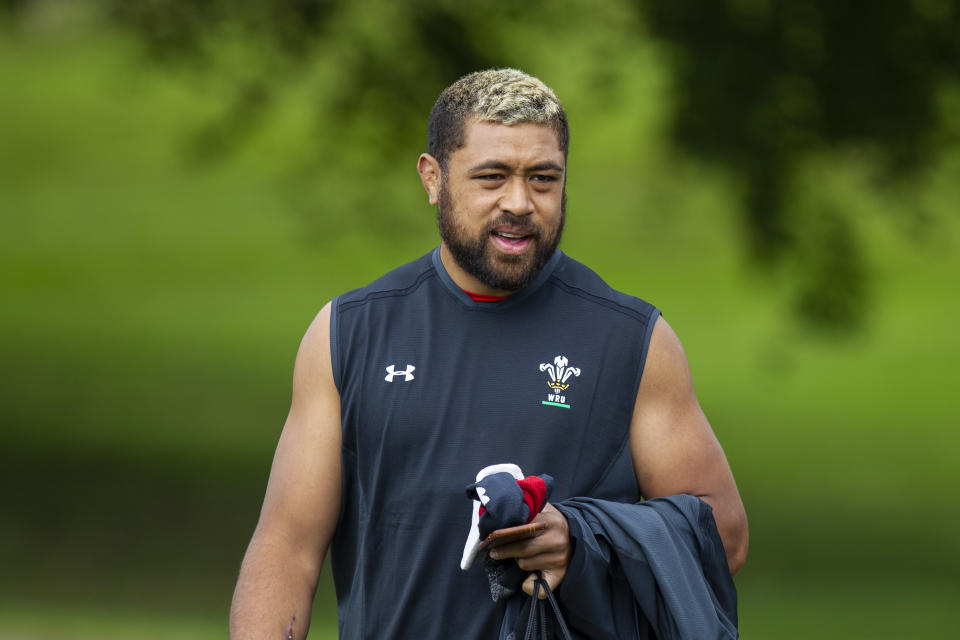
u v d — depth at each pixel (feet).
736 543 33.86
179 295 449.89
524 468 32.32
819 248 131.95
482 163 31.76
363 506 33.27
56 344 350.64
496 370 32.81
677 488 33.47
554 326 33.22
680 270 483.51
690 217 134.31
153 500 172.96
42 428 227.81
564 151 32.45
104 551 143.33
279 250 525.75
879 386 344.08
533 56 127.13
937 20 117.60
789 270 134.31
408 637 32.60
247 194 601.62
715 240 490.49
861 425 287.28
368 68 129.49
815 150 123.24
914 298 458.91
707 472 33.60
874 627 119.96
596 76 124.57
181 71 130.00
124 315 409.69
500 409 32.55
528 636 31.30
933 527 182.91
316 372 33.86
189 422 242.58
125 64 132.46
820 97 119.85
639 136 139.54
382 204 133.39
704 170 125.29
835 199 130.41
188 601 118.83
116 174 616.80
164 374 305.73
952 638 114.21
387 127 131.13
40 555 140.05
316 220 134.41
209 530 156.56
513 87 32.07
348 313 33.88
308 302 443.73
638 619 32.91
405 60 129.70
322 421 33.71
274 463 34.35
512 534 30.22
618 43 123.85
